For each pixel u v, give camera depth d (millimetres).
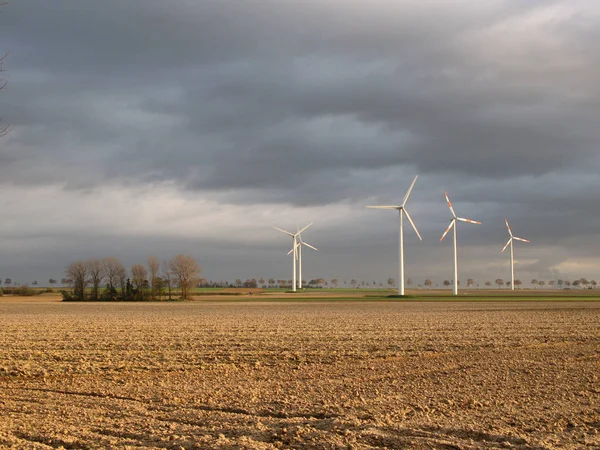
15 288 162875
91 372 21984
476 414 14406
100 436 12430
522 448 11430
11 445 11648
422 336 34719
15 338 34500
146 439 12266
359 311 65875
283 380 19906
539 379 19609
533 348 28703
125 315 61188
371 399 16312
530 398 16406
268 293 162125
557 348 28562
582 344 30375
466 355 26156
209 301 108938
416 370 21906
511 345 29906
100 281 128000
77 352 27703
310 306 81000
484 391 17484
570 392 17250
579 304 83812
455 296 121125
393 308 73375
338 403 15797
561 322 46094
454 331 38062
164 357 25812
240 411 15055
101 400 16688
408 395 16953
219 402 16109
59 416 14516
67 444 11945
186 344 30938
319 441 11844
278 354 26688
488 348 28781
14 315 62250
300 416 14445
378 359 25109
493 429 12867
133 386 18953
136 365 23547
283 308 75375
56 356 26250
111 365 23609
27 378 20734
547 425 13273
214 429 13031
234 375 21078
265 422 13672
